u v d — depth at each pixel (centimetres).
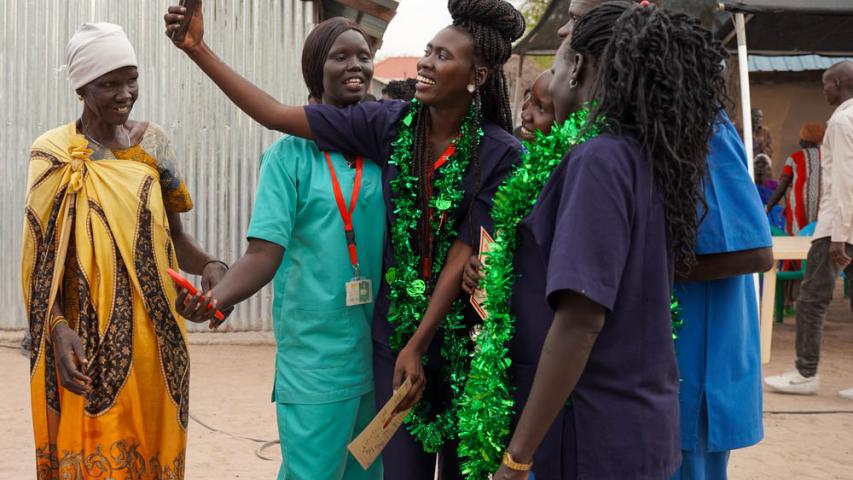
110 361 330
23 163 933
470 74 315
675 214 224
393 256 327
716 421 272
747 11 841
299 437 327
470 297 313
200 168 936
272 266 319
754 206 267
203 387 724
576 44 242
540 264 250
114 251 334
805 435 595
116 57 329
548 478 233
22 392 688
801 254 776
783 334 1007
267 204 321
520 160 316
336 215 325
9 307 938
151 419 343
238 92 323
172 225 372
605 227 209
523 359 254
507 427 256
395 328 325
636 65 218
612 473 219
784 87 1781
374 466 351
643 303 220
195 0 314
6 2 923
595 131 225
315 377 326
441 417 322
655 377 222
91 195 334
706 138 229
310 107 326
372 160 333
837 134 668
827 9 852
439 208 314
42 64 933
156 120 928
